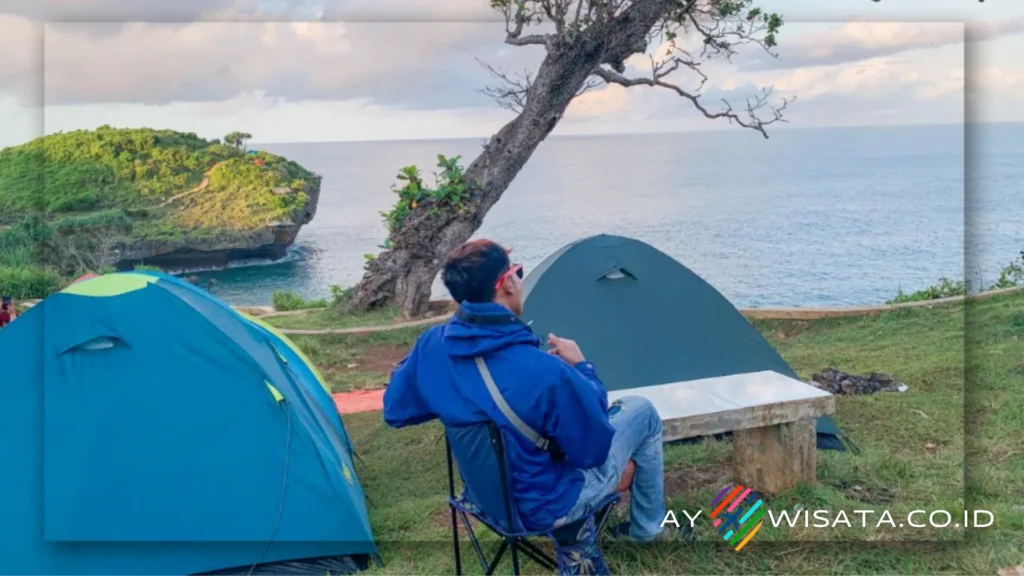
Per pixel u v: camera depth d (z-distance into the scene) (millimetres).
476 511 2537
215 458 2980
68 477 2926
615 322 4105
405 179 7379
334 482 3029
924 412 4328
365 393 5133
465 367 2328
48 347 2973
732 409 3162
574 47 7020
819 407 3307
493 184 7340
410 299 7074
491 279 2357
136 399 2980
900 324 6078
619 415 2764
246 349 3104
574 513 2422
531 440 2316
